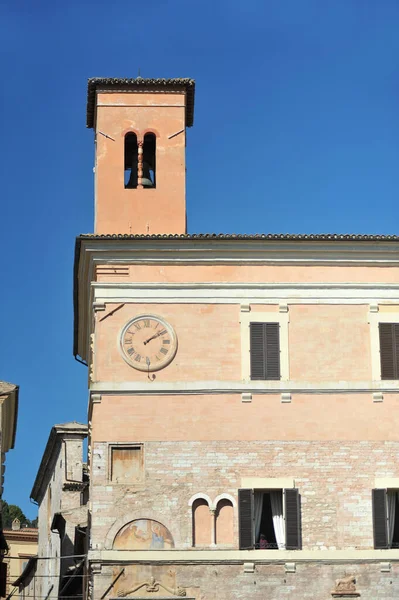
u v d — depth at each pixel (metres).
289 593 41.97
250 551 42.22
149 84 50.47
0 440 53.53
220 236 45.19
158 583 41.75
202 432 43.62
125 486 42.84
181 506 42.75
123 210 48.75
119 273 45.31
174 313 45.00
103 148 49.56
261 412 44.00
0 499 55.34
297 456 43.59
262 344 44.88
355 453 43.78
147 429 43.56
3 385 53.62
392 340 45.34
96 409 43.69
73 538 59.66
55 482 69.12
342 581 42.19
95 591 41.53
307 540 42.69
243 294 45.34
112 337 44.56
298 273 45.81
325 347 45.03
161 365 44.31
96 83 50.12
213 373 44.38
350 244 45.84
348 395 44.50
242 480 43.19
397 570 42.50
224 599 41.81
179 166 49.62
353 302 45.62
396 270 46.16
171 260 45.41
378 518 43.00
